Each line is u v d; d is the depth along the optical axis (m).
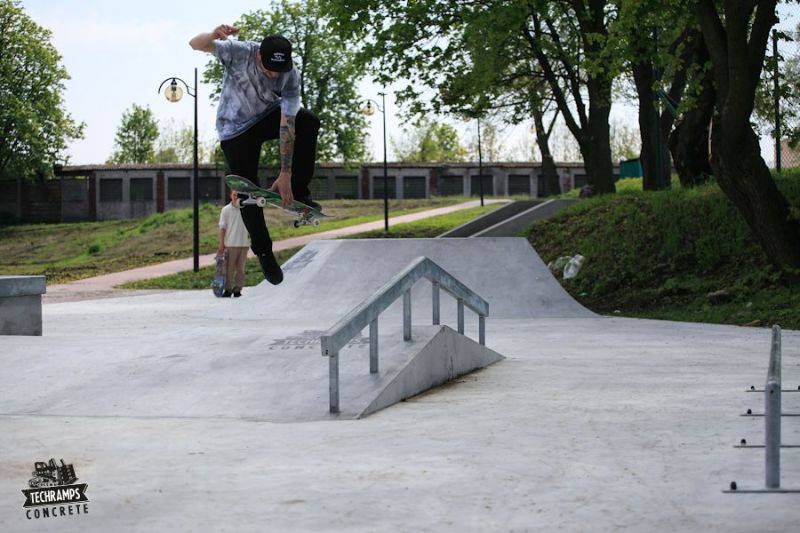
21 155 54.91
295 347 7.32
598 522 3.38
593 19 23.66
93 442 5.12
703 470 4.16
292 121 5.94
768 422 3.78
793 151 19.88
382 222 39.53
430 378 7.18
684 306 14.95
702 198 17.89
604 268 17.80
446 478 4.11
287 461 4.54
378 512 3.57
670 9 16.16
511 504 3.66
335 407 5.90
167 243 39.84
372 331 6.52
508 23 23.59
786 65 17.94
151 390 6.54
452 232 29.66
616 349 9.94
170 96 29.00
